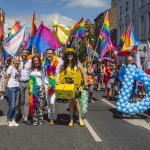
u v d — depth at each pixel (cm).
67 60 821
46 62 840
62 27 1351
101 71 2022
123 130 791
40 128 802
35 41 1123
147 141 688
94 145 649
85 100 920
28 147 631
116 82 1402
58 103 1252
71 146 641
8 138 700
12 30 1481
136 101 1025
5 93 827
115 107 1192
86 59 1844
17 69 812
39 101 834
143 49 1455
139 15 3512
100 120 916
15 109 822
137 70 927
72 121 838
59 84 818
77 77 812
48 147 632
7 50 1241
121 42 1727
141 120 924
